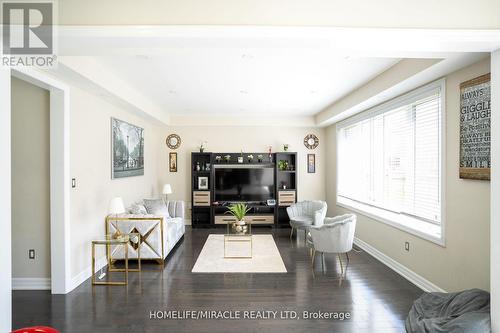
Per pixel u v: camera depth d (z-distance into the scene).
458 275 2.71
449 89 2.84
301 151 6.82
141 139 5.54
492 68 1.91
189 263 4.03
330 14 1.70
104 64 3.24
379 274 3.60
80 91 3.41
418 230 3.24
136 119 5.32
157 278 3.50
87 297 3.00
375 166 4.55
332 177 6.36
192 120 6.56
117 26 1.65
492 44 1.77
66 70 2.71
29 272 3.20
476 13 1.72
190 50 2.35
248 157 6.72
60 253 3.10
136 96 4.45
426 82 3.14
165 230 4.02
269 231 6.03
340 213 5.82
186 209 6.72
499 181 1.88
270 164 6.73
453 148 2.78
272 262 4.05
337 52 2.19
